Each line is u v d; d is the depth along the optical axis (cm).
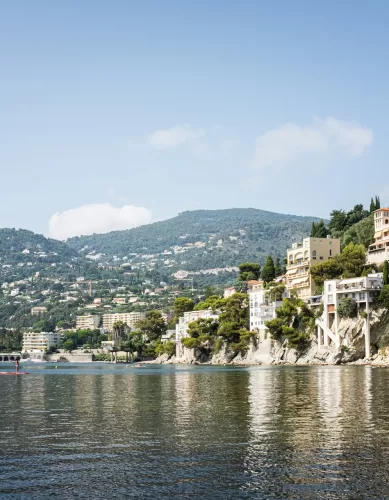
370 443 4800
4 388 11300
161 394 9188
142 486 3734
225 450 4612
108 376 15650
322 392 8844
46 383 12825
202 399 8212
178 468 4119
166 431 5450
